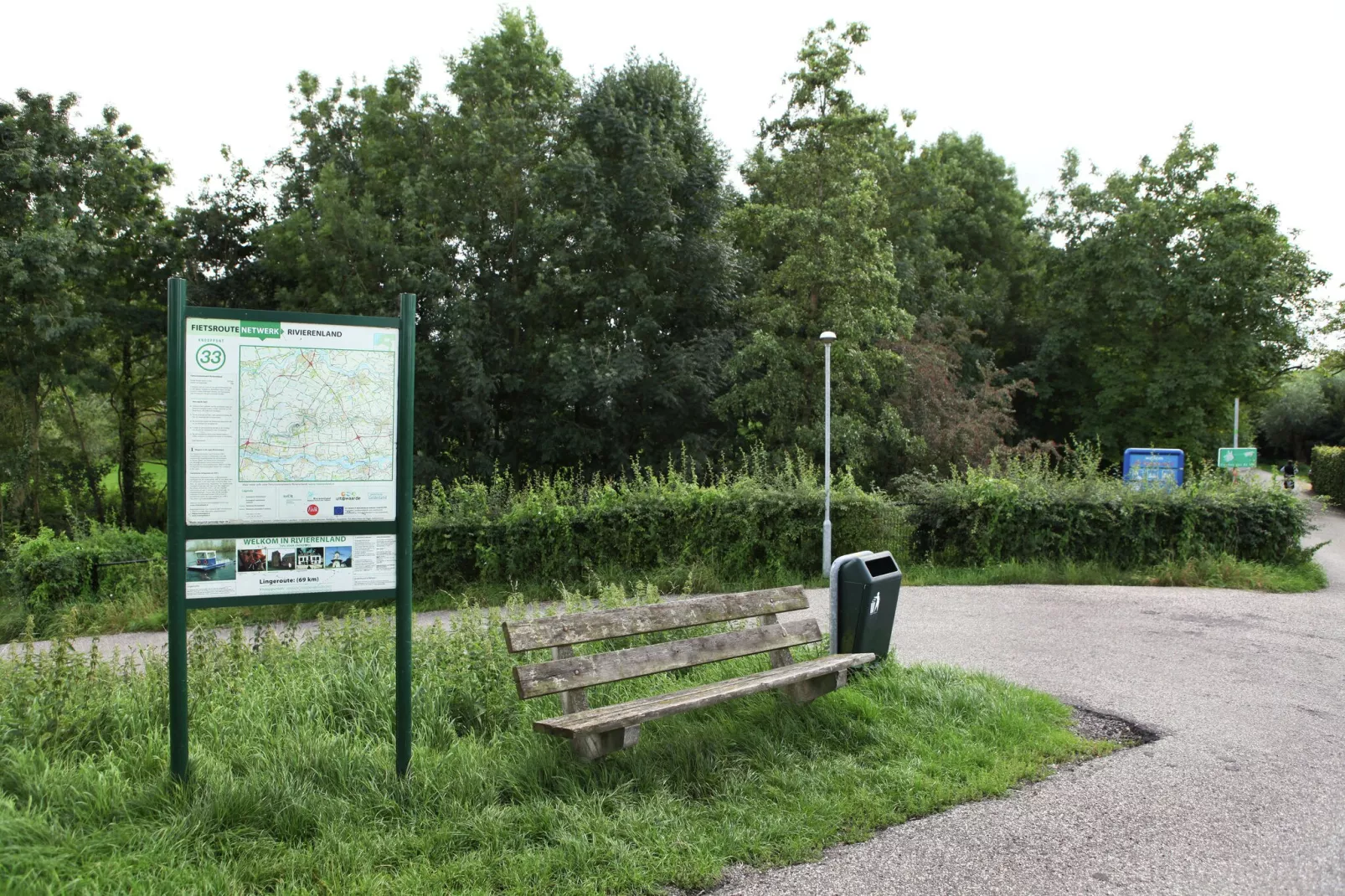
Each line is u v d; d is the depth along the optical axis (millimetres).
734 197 29047
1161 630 8906
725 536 12984
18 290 22641
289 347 4137
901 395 26281
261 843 3576
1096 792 4512
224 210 29250
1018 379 34250
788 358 24266
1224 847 3914
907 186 32531
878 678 5785
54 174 23328
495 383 25188
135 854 3369
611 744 4301
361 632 6426
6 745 4227
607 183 25922
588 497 13594
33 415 25703
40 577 13062
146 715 4797
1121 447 35000
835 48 24297
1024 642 8266
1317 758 5117
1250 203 32344
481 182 26750
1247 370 33688
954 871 3643
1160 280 32781
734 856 3699
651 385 25812
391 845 3623
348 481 4223
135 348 30422
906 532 13891
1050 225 36938
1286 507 12914
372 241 25109
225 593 4051
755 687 4836
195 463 4004
